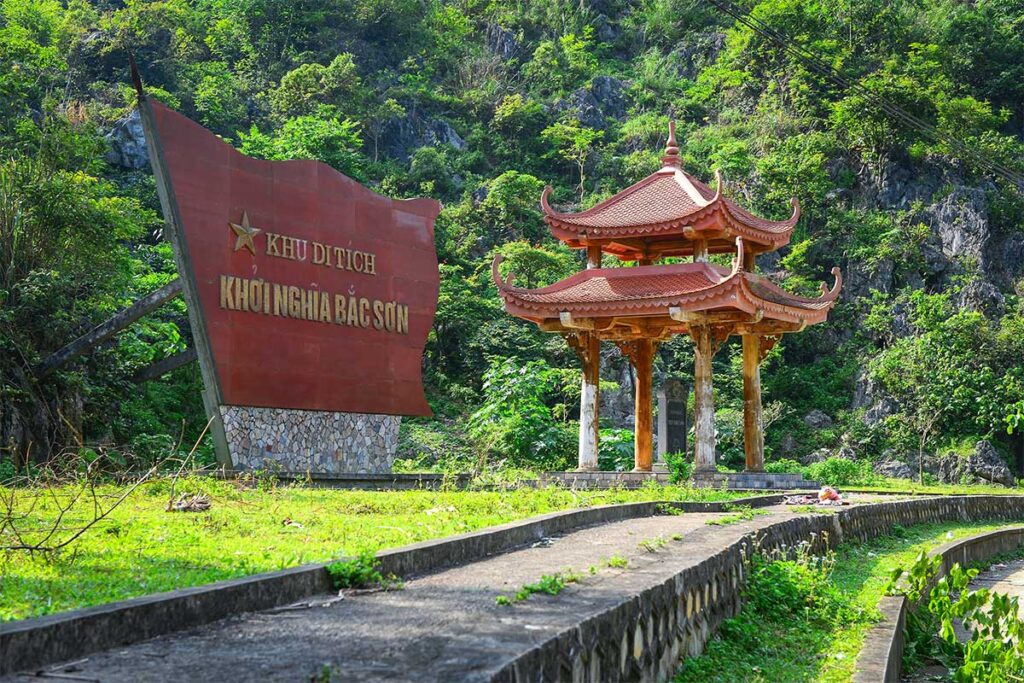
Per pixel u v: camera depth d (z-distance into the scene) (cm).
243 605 794
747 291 2589
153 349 3394
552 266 5800
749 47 8344
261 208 2548
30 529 1255
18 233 3139
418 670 593
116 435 3162
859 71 7675
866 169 7056
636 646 843
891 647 1088
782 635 1182
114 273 3466
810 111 7650
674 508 1936
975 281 6112
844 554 1859
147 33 7869
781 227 2869
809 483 2853
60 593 852
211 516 1473
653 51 9781
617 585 910
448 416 5188
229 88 7706
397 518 1565
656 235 2750
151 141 2369
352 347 2734
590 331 2877
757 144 7512
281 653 648
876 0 8231
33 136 3694
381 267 2834
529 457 3641
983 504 3031
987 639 1302
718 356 6231
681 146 8056
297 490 2095
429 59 9294
